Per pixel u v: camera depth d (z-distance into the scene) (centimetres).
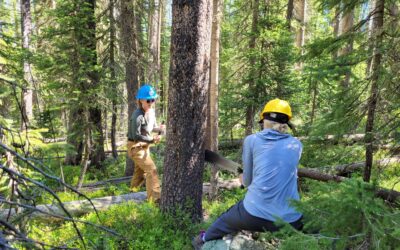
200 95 509
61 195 779
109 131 1797
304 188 689
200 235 449
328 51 559
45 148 322
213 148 766
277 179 333
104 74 1066
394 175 673
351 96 525
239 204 362
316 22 2003
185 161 518
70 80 909
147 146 649
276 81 1080
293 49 1091
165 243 487
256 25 1106
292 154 341
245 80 1109
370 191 235
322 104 1116
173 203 535
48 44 1027
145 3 1125
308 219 269
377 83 490
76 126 916
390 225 224
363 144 512
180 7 480
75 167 1214
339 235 241
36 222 505
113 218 545
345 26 1234
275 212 328
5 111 473
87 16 969
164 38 2534
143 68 1198
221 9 763
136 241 471
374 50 495
